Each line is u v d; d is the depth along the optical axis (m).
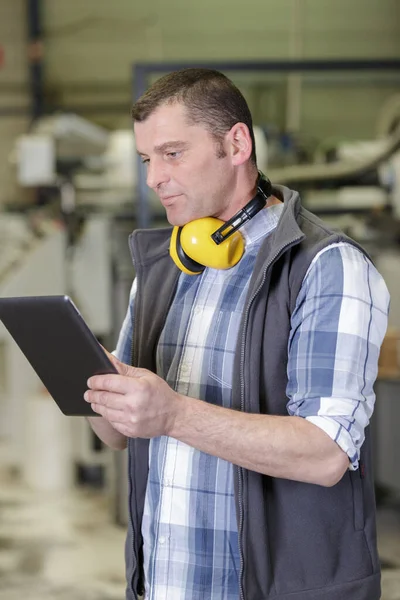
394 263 4.61
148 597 1.46
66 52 8.30
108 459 4.50
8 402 5.65
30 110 8.27
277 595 1.37
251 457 1.28
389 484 4.04
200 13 8.21
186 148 1.37
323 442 1.28
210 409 1.28
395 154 4.88
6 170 8.21
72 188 5.21
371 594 1.41
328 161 5.00
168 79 1.39
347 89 4.98
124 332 1.67
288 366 1.37
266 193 1.47
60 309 1.21
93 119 8.38
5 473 5.02
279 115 4.82
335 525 1.40
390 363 4.08
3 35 8.16
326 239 1.37
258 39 8.22
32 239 5.31
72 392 1.35
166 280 1.57
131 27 8.27
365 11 8.15
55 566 3.62
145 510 1.50
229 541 1.41
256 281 1.37
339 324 1.32
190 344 1.48
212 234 1.42
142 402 1.23
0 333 5.29
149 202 4.37
